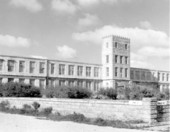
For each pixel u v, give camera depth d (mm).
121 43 72062
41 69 61250
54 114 22984
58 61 64812
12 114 24109
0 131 13789
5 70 54656
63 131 13703
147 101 18625
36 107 26359
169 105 20016
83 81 69188
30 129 14422
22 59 57688
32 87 44438
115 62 70125
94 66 71625
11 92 40812
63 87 44812
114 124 17156
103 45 72750
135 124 17562
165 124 17672
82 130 14164
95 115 21562
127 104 19641
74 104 23469
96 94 51531
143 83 81250
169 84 91812
